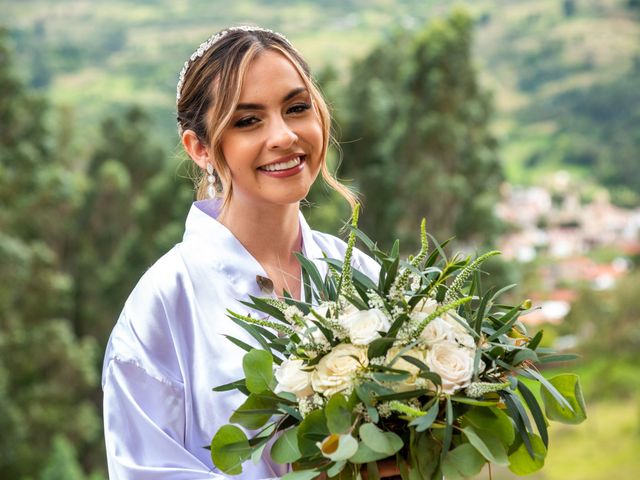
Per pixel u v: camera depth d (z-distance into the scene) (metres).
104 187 33.22
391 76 31.50
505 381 1.90
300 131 2.08
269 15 129.00
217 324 2.10
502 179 30.91
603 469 31.42
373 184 27.64
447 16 30.05
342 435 1.74
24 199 28.61
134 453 2.01
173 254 2.17
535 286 45.84
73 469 18.69
